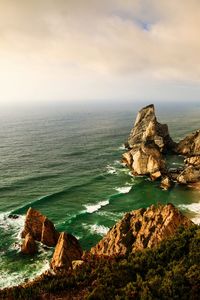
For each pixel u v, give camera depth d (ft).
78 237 167.94
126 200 222.28
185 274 72.69
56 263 129.39
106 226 181.06
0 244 156.76
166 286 68.49
